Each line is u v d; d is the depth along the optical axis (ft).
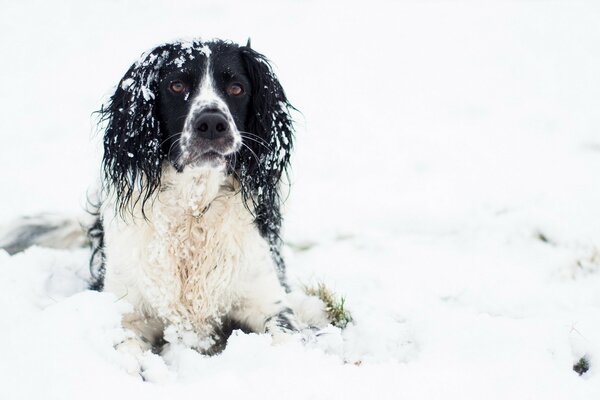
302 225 18.81
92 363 8.45
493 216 17.93
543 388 8.40
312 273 14.60
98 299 9.72
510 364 8.93
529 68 41.19
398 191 21.70
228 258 11.28
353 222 18.93
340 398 8.10
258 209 11.88
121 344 9.57
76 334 8.96
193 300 11.14
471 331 10.04
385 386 8.39
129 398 7.91
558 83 37.50
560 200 18.06
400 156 26.25
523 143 26.68
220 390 8.09
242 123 11.94
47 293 12.24
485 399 8.19
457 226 17.85
